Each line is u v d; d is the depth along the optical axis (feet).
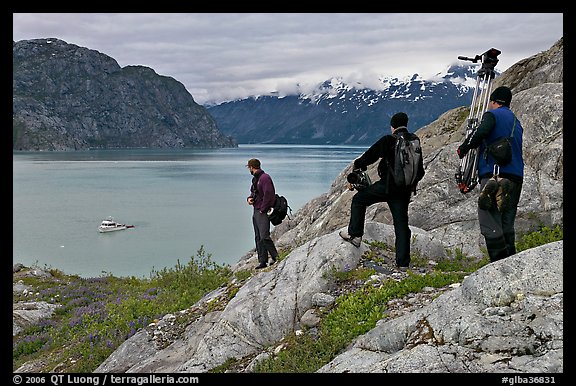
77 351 38.81
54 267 185.06
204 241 231.09
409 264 32.76
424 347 18.62
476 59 29.12
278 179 546.67
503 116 24.22
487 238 24.29
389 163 28.96
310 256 32.45
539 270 19.65
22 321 54.13
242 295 31.94
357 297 27.02
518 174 23.85
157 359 31.27
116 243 229.86
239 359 27.50
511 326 18.06
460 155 25.58
